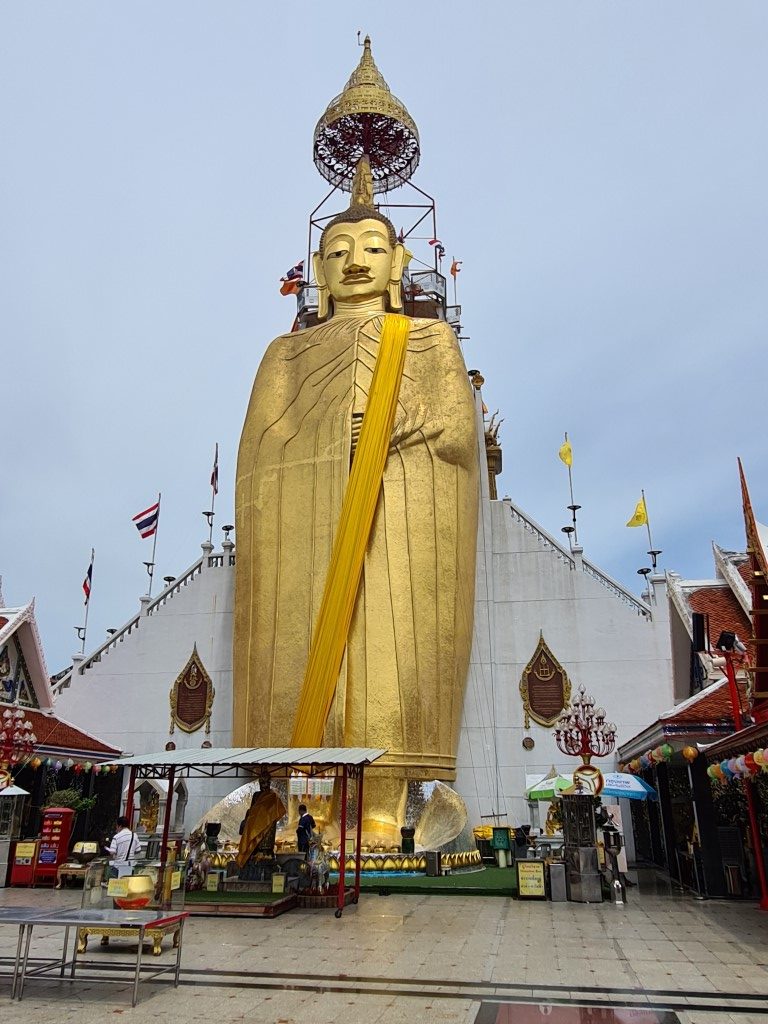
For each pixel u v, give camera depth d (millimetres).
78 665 32094
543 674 29109
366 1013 8000
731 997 8633
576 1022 7738
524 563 30406
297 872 16094
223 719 30500
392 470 26047
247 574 26500
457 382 27281
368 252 30203
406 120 37000
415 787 23047
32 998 8609
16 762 20312
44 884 18797
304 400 27672
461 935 12305
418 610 24672
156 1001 8477
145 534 34312
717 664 19531
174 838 22469
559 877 16578
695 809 17531
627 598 29672
